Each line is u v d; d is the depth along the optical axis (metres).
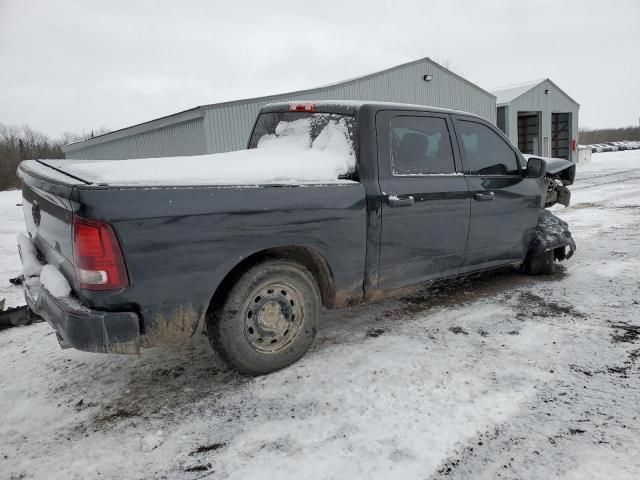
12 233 9.70
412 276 3.50
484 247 4.01
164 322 2.41
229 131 14.86
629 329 3.36
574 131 28.19
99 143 24.03
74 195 2.16
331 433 2.27
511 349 3.11
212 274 2.50
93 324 2.23
